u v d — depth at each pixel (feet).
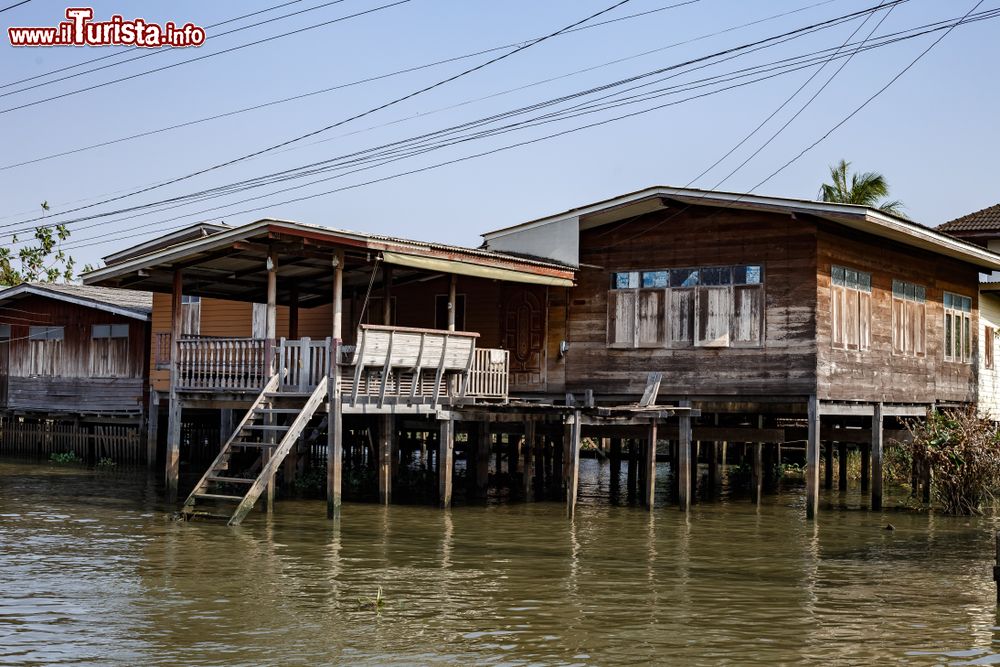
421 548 55.26
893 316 81.15
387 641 36.88
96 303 106.73
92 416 109.50
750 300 72.79
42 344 114.21
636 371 76.48
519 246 79.87
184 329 98.43
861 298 76.48
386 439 71.10
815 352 70.23
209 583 45.44
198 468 97.81
